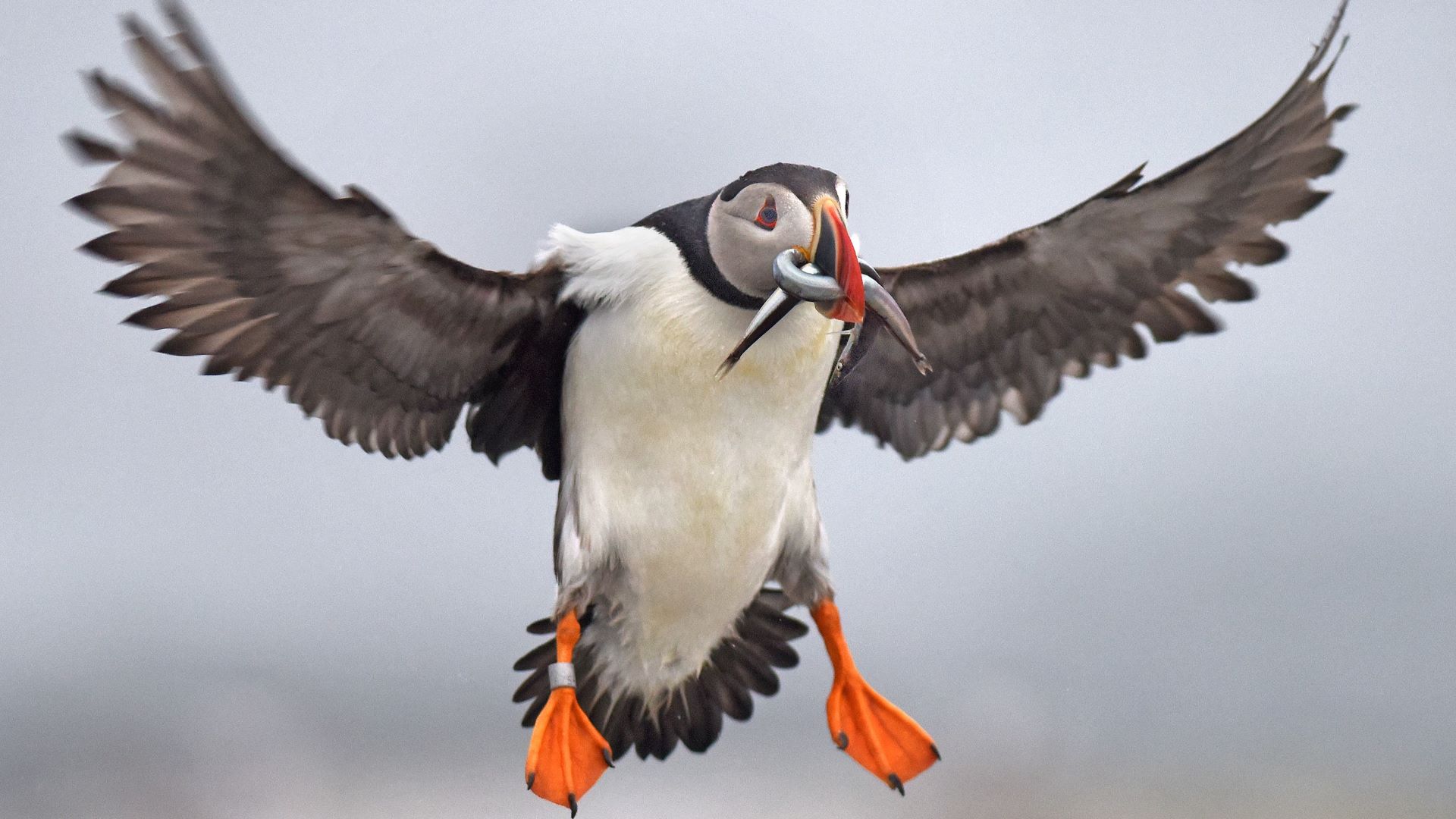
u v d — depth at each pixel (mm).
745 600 11781
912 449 13156
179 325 10148
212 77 8617
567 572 11227
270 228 9633
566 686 11227
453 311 10859
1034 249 11938
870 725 11734
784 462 11289
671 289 10773
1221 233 11750
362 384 11039
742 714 12531
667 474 11109
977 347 12664
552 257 11094
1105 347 12562
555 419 11789
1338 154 11492
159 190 9133
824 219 10156
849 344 11023
